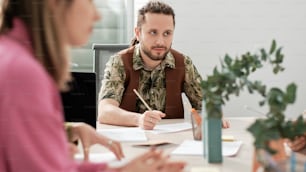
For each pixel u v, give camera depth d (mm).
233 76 1175
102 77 2648
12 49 861
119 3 3400
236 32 3170
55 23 921
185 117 2299
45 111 829
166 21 2215
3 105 809
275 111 982
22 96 811
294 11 3182
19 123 807
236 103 2984
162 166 1028
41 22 916
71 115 1672
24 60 842
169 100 2275
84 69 3307
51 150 835
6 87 811
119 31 3430
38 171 819
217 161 1329
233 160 1363
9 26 929
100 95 2230
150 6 2238
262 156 948
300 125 979
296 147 1443
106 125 1997
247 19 3166
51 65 938
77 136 1448
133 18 3391
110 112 2035
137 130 1850
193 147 1522
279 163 950
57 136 857
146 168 1013
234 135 1755
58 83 959
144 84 2270
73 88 1650
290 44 3203
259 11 3166
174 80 2291
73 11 950
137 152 1485
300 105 3172
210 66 3180
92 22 1009
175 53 2346
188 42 3152
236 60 1192
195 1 3121
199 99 2324
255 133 961
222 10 3146
